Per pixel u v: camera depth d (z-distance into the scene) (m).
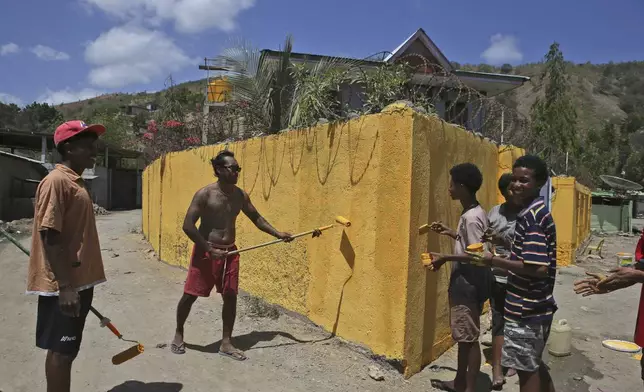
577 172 19.41
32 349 4.53
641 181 44.75
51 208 2.81
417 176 4.08
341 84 5.65
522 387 3.00
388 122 4.18
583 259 13.49
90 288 3.15
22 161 20.78
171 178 8.98
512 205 3.76
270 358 4.32
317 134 5.04
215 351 4.48
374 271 4.29
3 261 9.44
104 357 4.26
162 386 3.74
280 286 5.63
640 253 3.02
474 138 5.50
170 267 8.66
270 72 7.45
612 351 5.26
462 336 3.57
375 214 4.29
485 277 3.65
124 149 29.14
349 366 4.18
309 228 5.14
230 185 4.52
